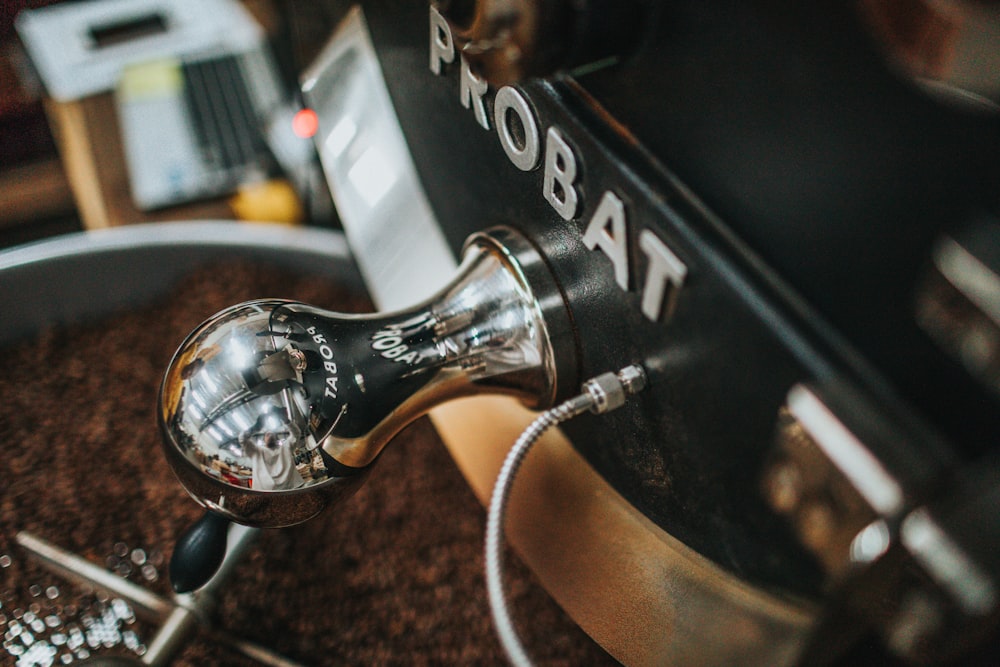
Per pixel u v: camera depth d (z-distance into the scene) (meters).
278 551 0.71
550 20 0.40
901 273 0.35
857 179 0.36
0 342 0.85
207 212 1.14
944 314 0.34
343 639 0.66
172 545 0.71
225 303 0.90
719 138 0.39
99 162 1.16
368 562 0.70
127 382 0.83
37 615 0.67
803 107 0.37
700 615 0.46
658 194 0.41
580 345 0.51
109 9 1.33
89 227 1.14
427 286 0.66
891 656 0.40
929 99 0.34
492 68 0.43
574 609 0.54
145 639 0.66
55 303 0.86
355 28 0.69
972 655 0.39
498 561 0.45
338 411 0.50
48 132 1.30
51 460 0.76
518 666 0.43
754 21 0.37
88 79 1.23
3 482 0.75
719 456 0.43
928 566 0.35
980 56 0.32
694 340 0.42
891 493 0.35
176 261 0.90
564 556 0.55
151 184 1.12
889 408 0.36
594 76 0.43
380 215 0.70
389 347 0.52
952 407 0.35
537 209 0.50
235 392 0.48
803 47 0.36
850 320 0.37
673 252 0.41
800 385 0.38
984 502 0.34
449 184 0.61
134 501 0.74
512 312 0.53
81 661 0.61
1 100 1.28
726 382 0.41
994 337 0.33
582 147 0.45
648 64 0.41
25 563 0.70
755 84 0.38
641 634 0.49
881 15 0.34
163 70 1.25
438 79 0.56
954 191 0.34
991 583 0.34
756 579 0.44
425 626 0.67
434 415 0.67
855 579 0.36
